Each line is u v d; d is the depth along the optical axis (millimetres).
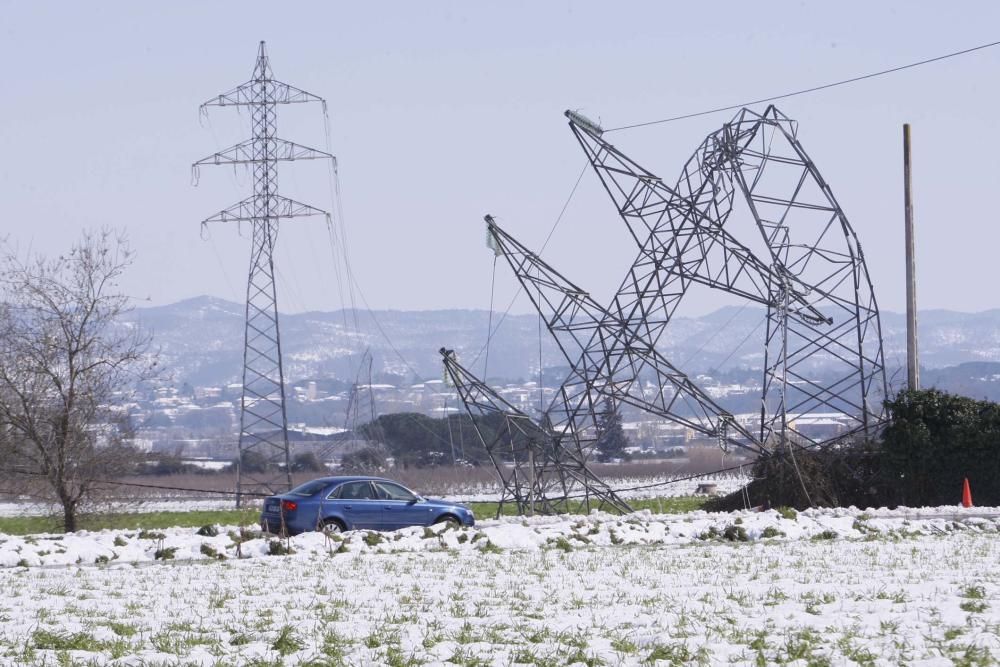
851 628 54812
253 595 72312
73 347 146000
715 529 117375
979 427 164500
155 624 59000
